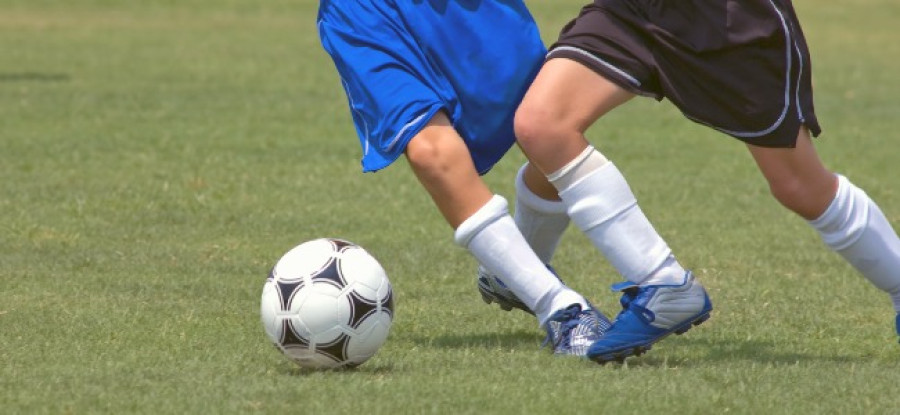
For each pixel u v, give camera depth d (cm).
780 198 1544
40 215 2592
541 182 1702
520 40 1617
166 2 9138
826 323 1816
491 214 1542
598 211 1520
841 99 4962
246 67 5747
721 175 3275
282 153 3491
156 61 5888
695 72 1470
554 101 1500
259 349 1602
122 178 3052
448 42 1577
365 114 1567
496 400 1339
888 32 8000
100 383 1405
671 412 1306
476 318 1833
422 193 2948
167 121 4059
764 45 1452
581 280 2122
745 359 1580
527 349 1636
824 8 9519
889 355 1619
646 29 1472
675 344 1689
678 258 2309
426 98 1535
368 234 2494
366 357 1494
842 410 1318
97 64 5694
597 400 1341
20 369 1473
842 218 1531
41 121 3978
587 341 1570
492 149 1645
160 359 1533
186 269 2144
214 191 2912
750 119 1473
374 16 1579
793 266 2255
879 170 3425
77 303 1864
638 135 4009
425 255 2297
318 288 1470
